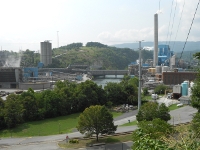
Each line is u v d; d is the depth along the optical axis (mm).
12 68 188375
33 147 60719
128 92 126625
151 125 39281
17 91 156250
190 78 183250
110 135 67500
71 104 108812
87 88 115188
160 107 64625
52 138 69625
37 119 95438
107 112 62906
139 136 17891
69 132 77062
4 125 85000
